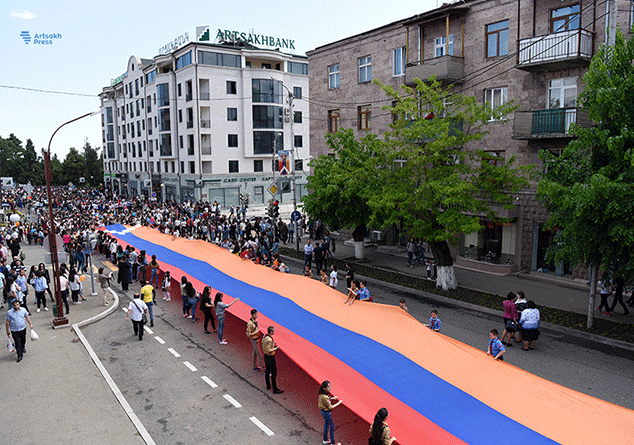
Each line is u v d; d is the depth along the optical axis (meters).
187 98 56.66
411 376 9.45
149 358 13.53
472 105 19.62
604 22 19.53
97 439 9.31
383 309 13.11
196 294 16.94
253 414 10.30
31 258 31.62
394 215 20.09
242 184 58.72
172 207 50.16
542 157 15.66
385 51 29.59
